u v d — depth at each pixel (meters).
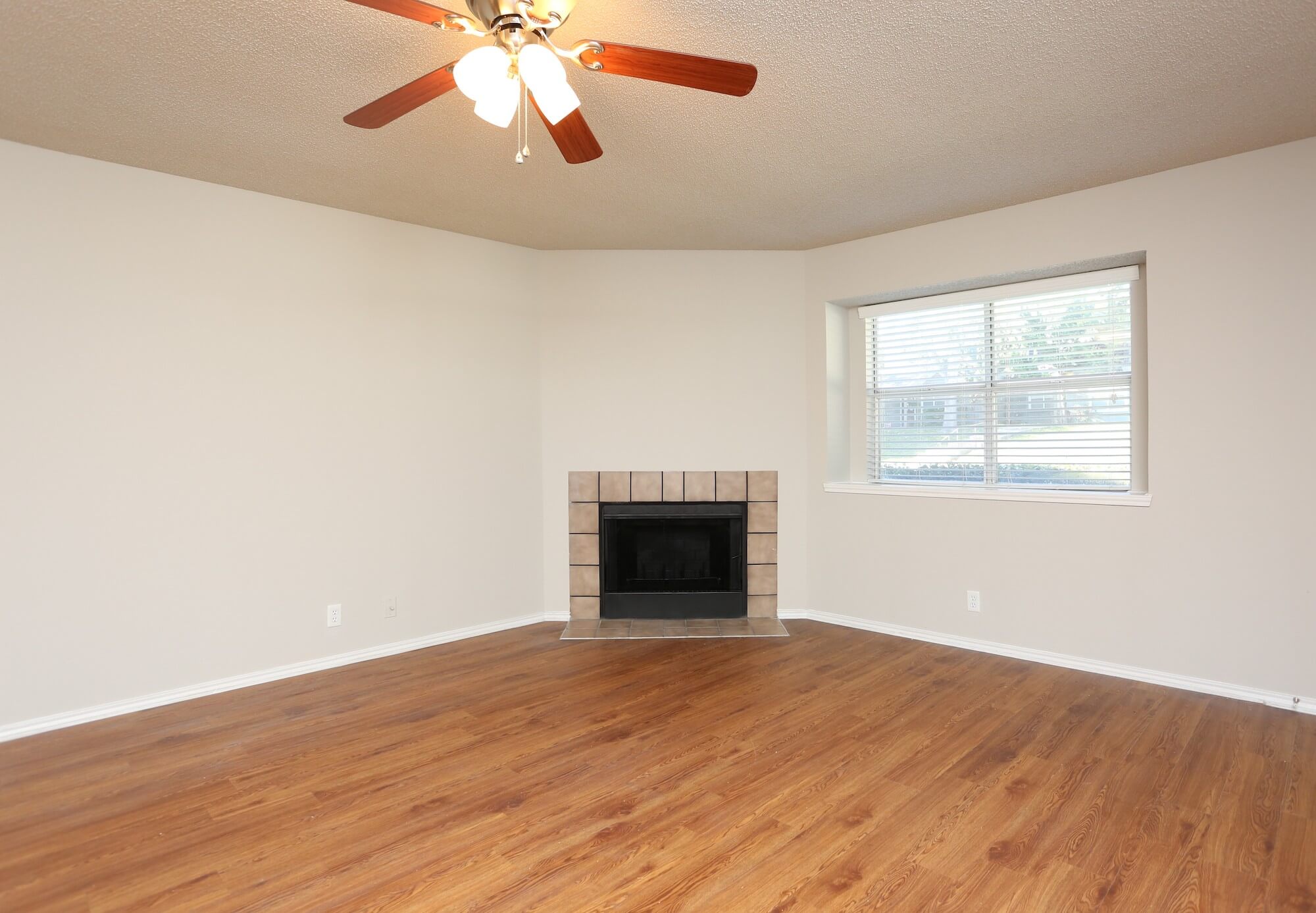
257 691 3.33
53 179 2.92
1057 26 2.11
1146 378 3.52
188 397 3.24
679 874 1.91
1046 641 3.68
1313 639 2.97
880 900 1.79
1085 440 3.77
